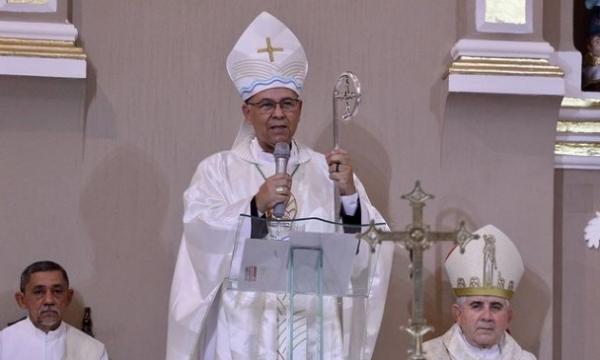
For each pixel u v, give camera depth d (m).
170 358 6.91
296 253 5.84
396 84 8.23
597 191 8.33
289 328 6.01
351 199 6.74
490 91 7.93
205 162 7.12
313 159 7.19
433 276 8.03
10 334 7.33
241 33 8.16
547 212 8.12
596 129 8.28
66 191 7.85
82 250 7.86
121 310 7.88
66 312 7.82
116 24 8.03
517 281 7.33
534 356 7.41
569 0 8.54
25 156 7.80
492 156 8.15
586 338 8.23
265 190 6.41
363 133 8.17
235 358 6.63
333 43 8.21
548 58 8.05
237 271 5.95
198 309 6.80
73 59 7.67
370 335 6.92
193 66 8.09
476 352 7.28
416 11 8.29
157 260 7.93
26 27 7.68
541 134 8.15
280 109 6.90
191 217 6.83
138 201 7.95
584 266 8.29
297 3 8.21
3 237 7.76
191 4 8.12
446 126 8.13
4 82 7.66
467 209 8.12
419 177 8.16
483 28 8.07
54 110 7.81
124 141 7.96
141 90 8.02
